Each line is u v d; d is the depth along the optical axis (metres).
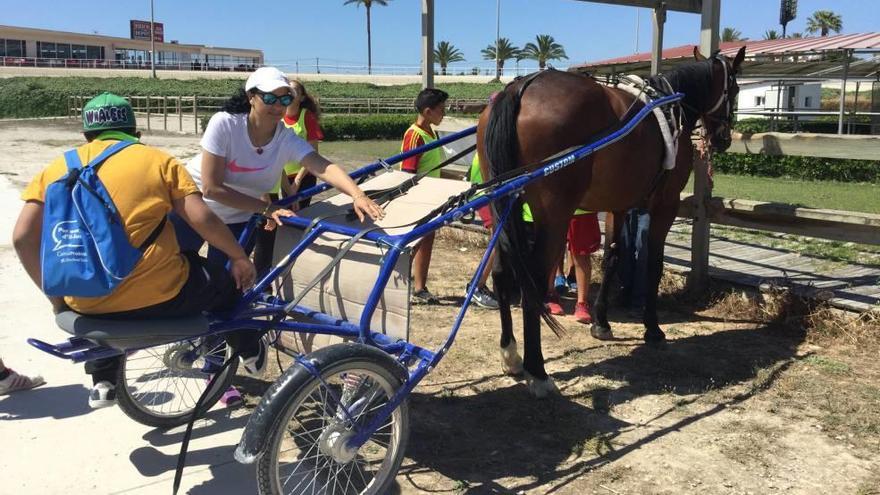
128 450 3.28
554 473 3.15
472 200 3.21
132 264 2.44
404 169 5.37
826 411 3.76
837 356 4.54
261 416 2.41
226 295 2.88
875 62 17.31
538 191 3.72
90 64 66.19
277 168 3.37
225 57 91.69
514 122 3.73
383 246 2.82
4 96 38.56
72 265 2.34
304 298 3.22
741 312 5.38
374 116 29.94
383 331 2.94
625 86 4.32
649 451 3.35
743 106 31.12
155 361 3.94
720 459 3.28
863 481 3.08
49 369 4.14
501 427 3.58
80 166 2.48
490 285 6.15
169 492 2.93
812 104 30.78
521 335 4.95
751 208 5.31
